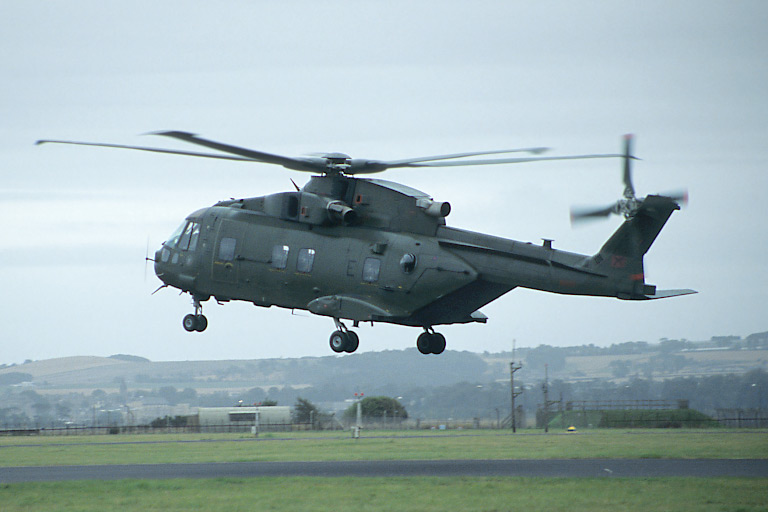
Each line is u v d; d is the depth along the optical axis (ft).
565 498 247.50
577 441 537.24
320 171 369.91
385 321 353.51
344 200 368.48
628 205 324.60
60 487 285.43
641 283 327.88
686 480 281.13
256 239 384.27
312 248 368.89
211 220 401.08
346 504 241.55
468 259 342.44
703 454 394.32
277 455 417.69
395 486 273.95
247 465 358.02
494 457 387.96
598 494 254.27
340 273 360.69
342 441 569.64
